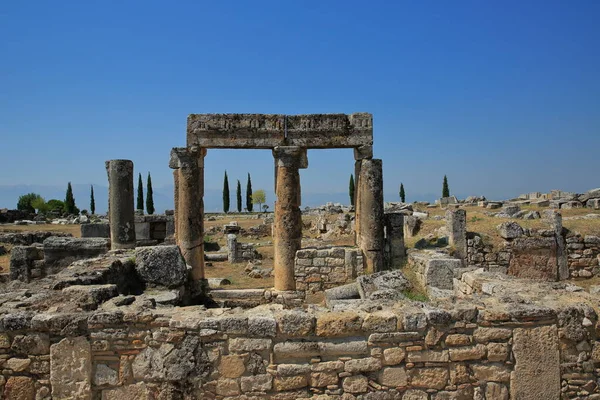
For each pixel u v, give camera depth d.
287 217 16.59
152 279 12.20
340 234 33.94
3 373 6.90
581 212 30.11
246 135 16.56
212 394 6.83
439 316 6.97
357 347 6.89
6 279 18.92
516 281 10.16
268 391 6.82
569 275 19.20
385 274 14.85
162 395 6.84
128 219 19.22
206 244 30.69
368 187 16.88
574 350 7.21
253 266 22.56
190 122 16.44
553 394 7.12
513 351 7.09
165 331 6.91
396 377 6.94
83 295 8.30
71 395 6.86
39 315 6.96
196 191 16.64
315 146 16.80
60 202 73.25
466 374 7.03
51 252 19.20
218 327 6.84
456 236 19.16
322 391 6.88
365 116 16.80
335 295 14.52
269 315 7.03
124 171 19.14
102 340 6.92
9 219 52.44
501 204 40.16
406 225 26.95
